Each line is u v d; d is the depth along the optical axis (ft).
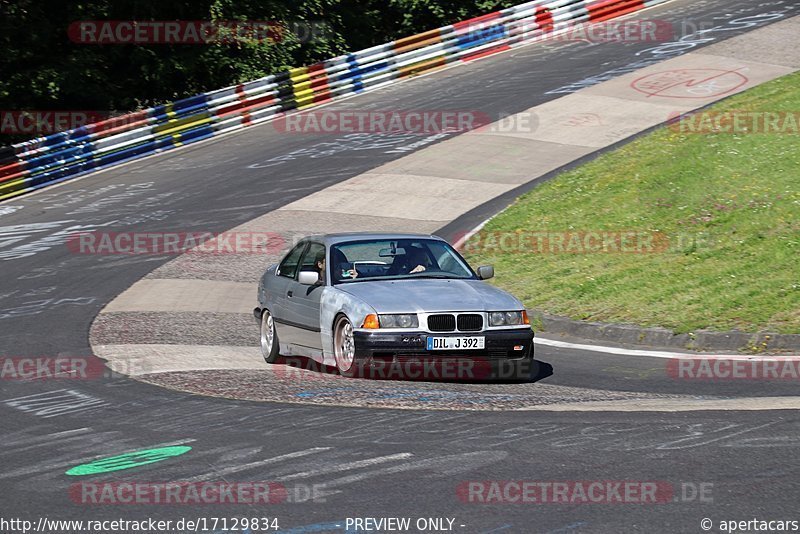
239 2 402.31
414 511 67.36
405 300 111.86
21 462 83.51
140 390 111.75
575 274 170.30
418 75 389.39
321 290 120.47
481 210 232.73
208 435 89.61
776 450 78.64
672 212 189.67
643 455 78.59
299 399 103.40
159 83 389.80
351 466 78.02
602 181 223.51
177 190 274.57
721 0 453.99
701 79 329.93
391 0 472.03
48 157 294.25
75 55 384.88
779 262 152.97
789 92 265.75
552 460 78.02
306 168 283.79
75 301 181.37
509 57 399.24
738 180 194.80
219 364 128.57
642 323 139.85
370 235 130.82
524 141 287.48
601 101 318.04
